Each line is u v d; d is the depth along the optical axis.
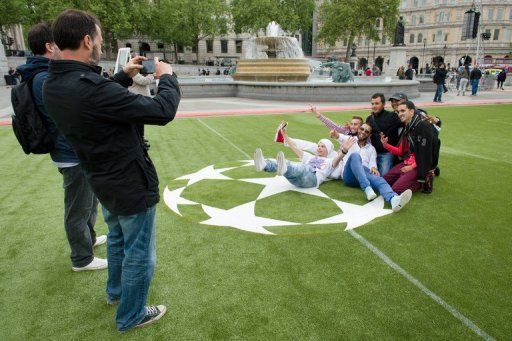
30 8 39.94
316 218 4.57
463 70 24.41
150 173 2.42
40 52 3.03
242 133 10.16
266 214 4.70
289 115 13.67
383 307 2.91
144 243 2.50
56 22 2.14
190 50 62.97
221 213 4.74
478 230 4.26
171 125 11.48
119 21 42.53
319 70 32.47
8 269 3.54
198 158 7.52
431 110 15.31
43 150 3.06
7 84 29.36
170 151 8.12
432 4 66.94
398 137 5.80
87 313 2.90
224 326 2.72
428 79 26.16
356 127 6.03
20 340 2.61
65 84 2.08
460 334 2.62
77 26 2.13
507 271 3.43
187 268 3.48
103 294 3.16
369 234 4.15
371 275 3.35
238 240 4.02
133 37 58.19
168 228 4.32
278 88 19.00
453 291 3.12
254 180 6.05
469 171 6.61
